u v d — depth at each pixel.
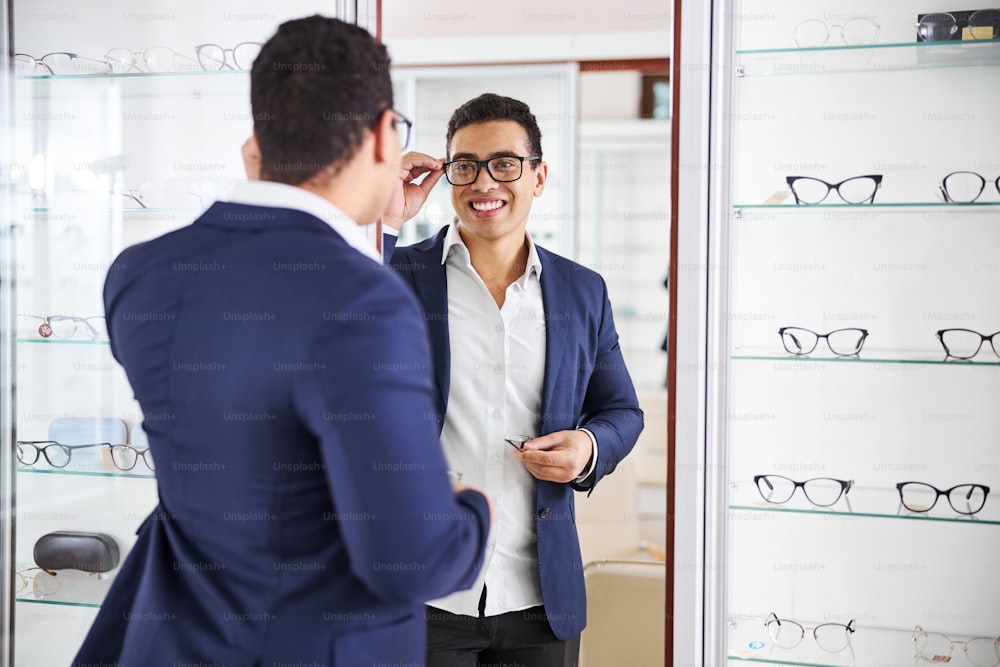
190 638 0.93
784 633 1.59
